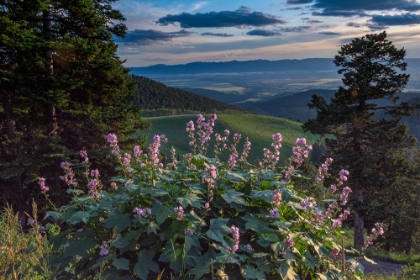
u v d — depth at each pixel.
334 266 4.02
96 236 3.65
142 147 17.61
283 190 3.88
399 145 23.17
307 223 3.81
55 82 14.97
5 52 14.74
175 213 3.36
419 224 33.09
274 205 3.52
